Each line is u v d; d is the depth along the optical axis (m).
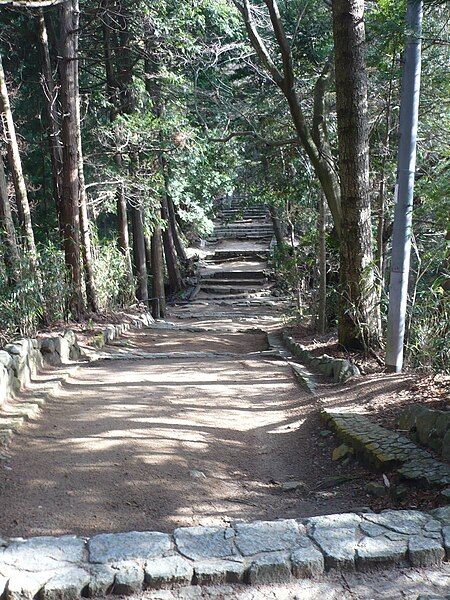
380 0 7.57
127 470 4.44
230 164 15.68
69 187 11.20
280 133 13.02
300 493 4.29
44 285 9.68
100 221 19.86
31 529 3.53
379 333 7.60
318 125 8.96
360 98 7.23
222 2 15.19
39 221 15.97
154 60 13.66
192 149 13.78
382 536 3.11
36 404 5.88
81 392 6.72
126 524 3.65
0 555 2.96
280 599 2.75
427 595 2.73
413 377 6.19
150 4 13.09
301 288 13.23
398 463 4.18
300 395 6.72
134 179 13.45
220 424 5.77
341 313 7.77
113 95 14.59
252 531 3.18
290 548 3.01
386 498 3.90
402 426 4.85
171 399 6.50
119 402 6.25
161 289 18.12
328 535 3.12
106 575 2.79
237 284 23.44
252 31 8.84
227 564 2.88
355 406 5.75
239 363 9.03
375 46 8.73
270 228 30.64
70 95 11.05
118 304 14.90
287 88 8.65
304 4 11.44
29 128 15.30
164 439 5.12
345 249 7.56
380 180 9.76
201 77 15.09
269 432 5.63
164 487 4.21
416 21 6.21
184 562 2.90
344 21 7.08
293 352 9.85
